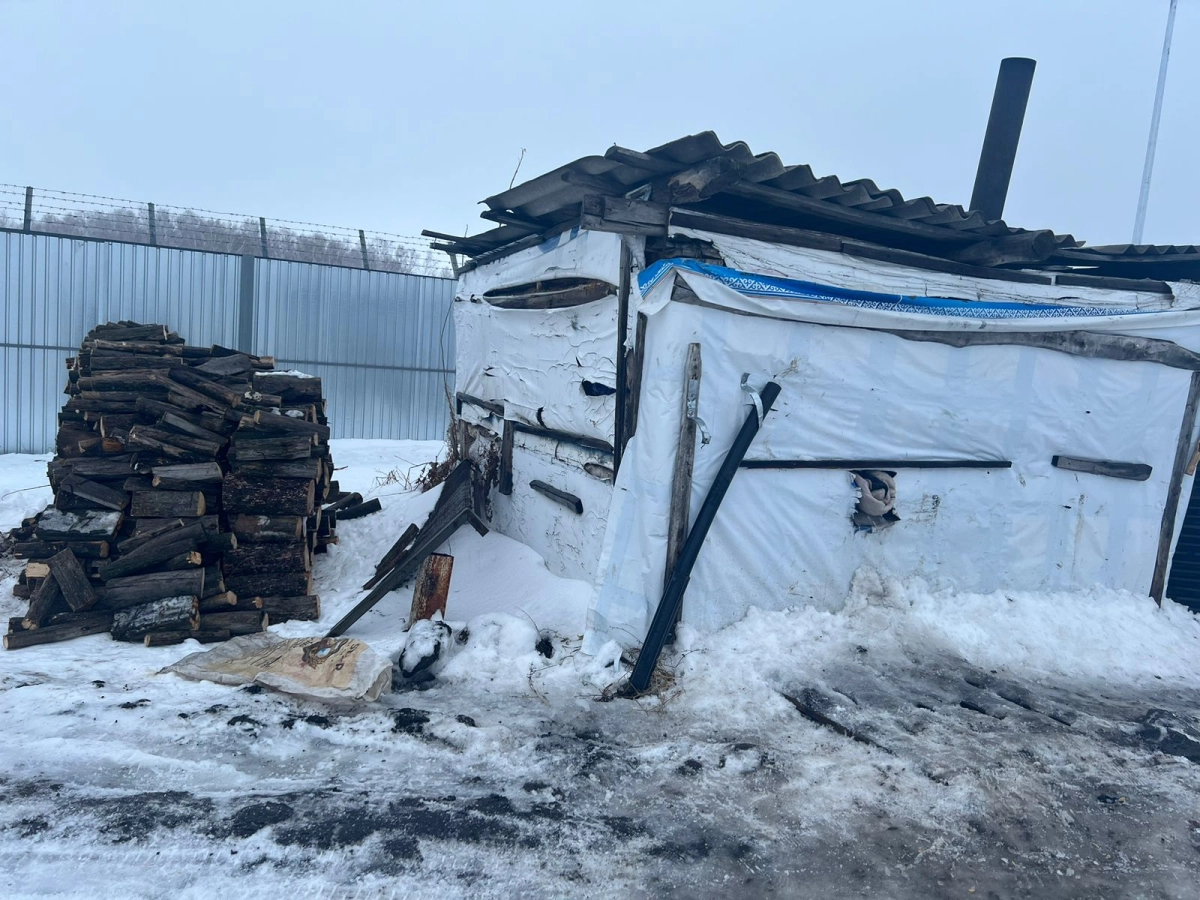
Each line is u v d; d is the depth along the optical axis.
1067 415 6.91
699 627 5.77
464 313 9.68
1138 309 7.06
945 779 4.34
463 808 3.83
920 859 3.67
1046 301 6.83
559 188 5.79
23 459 13.70
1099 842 3.91
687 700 5.07
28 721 4.45
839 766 4.40
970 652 6.16
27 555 6.81
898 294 6.07
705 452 5.59
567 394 6.71
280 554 6.84
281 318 16.44
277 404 7.27
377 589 6.36
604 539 5.67
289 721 4.58
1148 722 5.27
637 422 5.61
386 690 5.03
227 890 3.18
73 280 14.76
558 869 3.44
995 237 6.16
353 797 3.88
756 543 5.93
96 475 6.54
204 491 6.69
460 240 8.33
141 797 3.79
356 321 17.16
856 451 6.23
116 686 5.03
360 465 14.27
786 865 3.57
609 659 5.41
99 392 6.76
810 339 5.88
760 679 5.34
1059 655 6.32
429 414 18.14
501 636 5.63
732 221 5.64
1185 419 7.26
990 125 8.82
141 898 3.10
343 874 3.31
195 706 4.75
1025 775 4.45
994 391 6.62
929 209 5.60
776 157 4.79
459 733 4.50
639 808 3.94
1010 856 3.74
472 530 8.62
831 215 5.62
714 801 4.03
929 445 6.49
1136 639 6.71
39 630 5.99
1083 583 7.17
